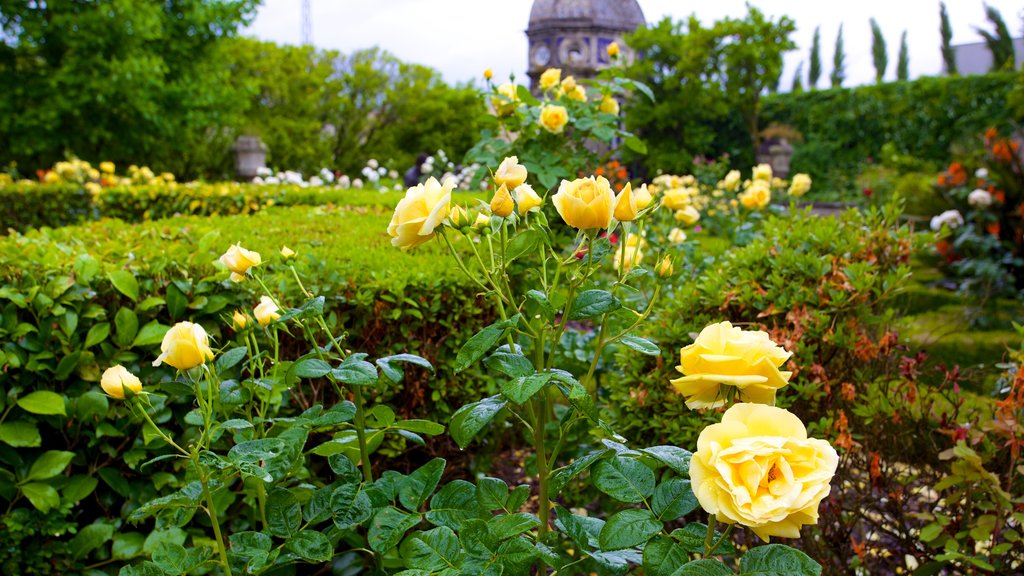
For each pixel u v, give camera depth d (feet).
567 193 3.90
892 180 34.88
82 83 36.94
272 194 21.58
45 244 8.45
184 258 7.89
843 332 7.57
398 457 8.91
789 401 7.20
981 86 50.75
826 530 7.15
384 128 70.03
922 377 11.07
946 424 6.86
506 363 3.98
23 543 6.89
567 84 12.03
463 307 8.64
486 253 7.35
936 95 52.95
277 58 63.46
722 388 3.53
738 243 13.21
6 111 37.17
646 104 62.39
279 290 7.54
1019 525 6.37
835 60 107.76
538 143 11.62
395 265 8.72
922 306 18.93
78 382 7.04
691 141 62.23
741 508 2.85
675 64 62.69
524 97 11.75
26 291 6.93
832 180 55.67
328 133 67.56
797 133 60.13
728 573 3.34
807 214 9.56
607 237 4.41
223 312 7.52
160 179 27.53
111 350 7.09
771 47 58.39
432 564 3.89
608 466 4.03
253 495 6.40
